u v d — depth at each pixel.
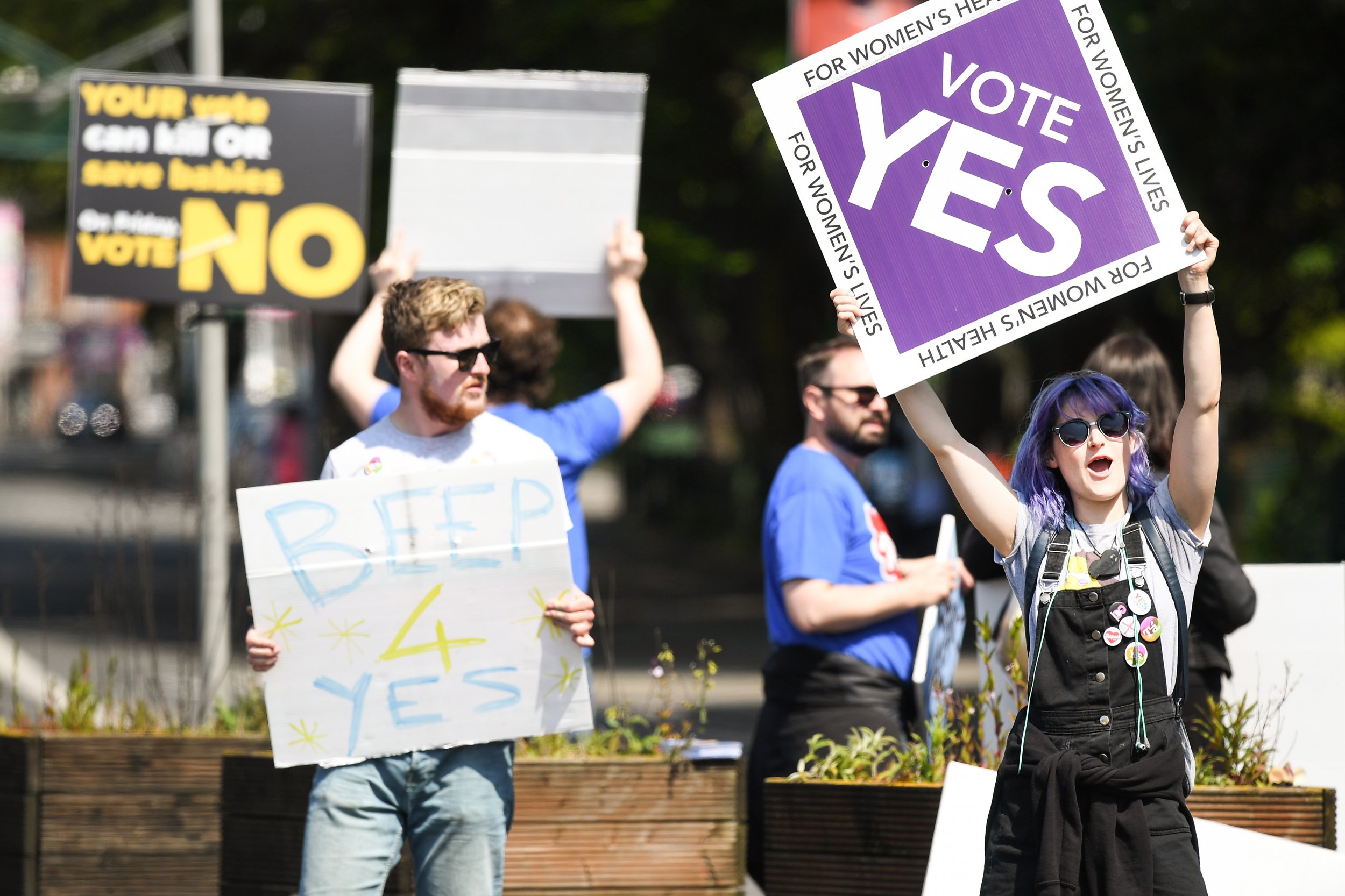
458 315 12.82
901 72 12.55
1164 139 47.00
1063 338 62.38
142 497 21.84
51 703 19.39
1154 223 12.16
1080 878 11.01
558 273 19.58
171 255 20.78
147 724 18.61
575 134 19.59
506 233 19.55
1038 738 11.26
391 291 13.11
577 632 12.95
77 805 17.50
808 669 16.16
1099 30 12.36
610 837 15.41
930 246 12.46
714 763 15.55
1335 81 44.62
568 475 16.53
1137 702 11.15
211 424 22.20
